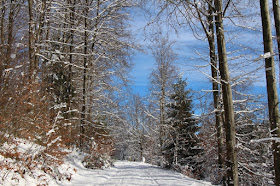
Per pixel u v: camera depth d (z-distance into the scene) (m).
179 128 17.05
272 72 6.30
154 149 30.25
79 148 14.70
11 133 7.65
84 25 16.66
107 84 18.14
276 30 6.54
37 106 9.11
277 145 6.00
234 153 7.14
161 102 21.42
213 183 12.22
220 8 7.50
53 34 16.72
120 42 16.64
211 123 14.23
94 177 10.45
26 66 11.02
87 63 16.22
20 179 6.46
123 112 18.97
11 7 12.40
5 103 7.68
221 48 7.50
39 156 8.14
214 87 10.25
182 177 10.52
